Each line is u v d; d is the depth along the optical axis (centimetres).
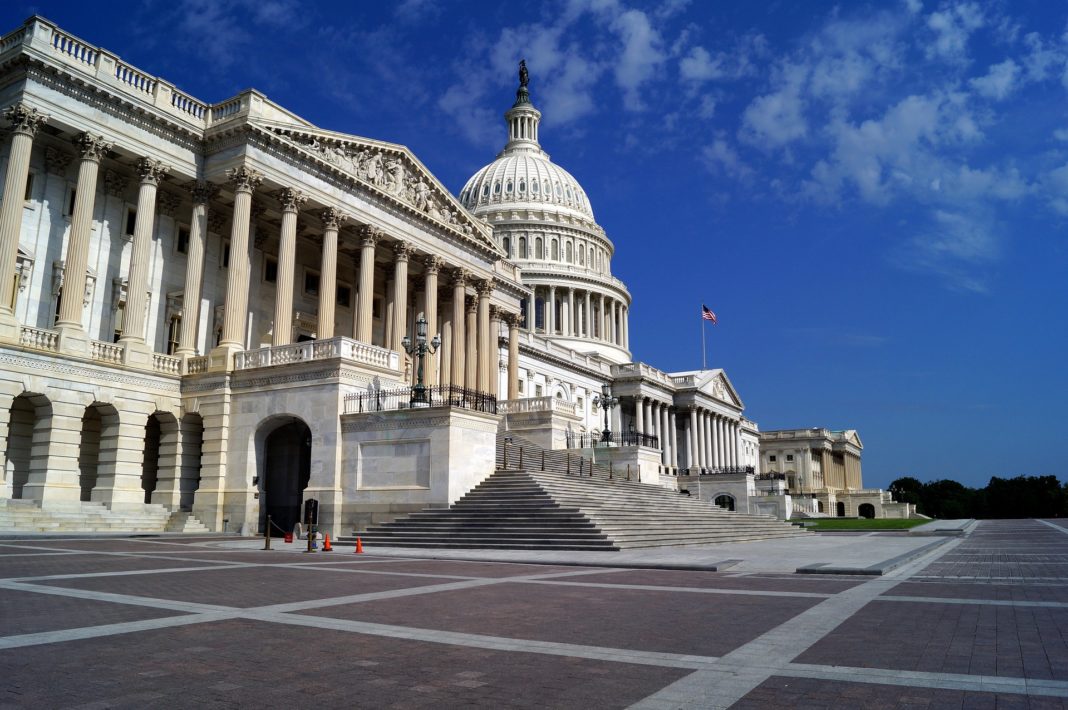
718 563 2450
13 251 3850
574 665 1008
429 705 828
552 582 1969
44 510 3697
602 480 4734
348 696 860
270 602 1539
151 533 3709
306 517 3881
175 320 4959
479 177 15600
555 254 14612
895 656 1061
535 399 6266
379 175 5738
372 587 1814
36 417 3972
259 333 5356
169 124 4600
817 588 1869
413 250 6025
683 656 1062
